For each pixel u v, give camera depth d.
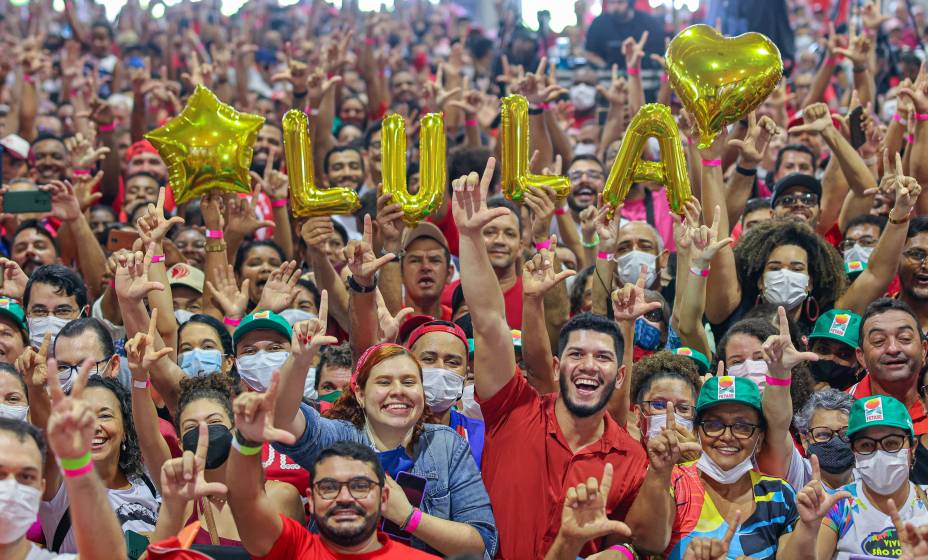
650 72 12.40
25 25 17.80
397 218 5.92
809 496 4.61
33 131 10.95
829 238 7.98
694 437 5.14
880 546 5.02
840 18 13.23
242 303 6.59
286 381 4.41
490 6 19.28
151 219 5.92
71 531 4.88
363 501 4.29
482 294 5.01
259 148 9.77
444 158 5.77
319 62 12.50
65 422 3.78
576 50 14.55
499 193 8.47
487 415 5.14
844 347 6.46
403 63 14.19
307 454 4.61
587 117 12.22
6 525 4.02
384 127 5.82
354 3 18.05
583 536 4.49
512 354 5.11
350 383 4.92
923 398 5.98
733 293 6.68
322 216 5.96
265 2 18.41
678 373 5.50
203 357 6.06
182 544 4.02
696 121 6.03
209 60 14.84
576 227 8.53
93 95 9.34
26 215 8.68
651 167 6.16
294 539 4.29
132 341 4.92
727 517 5.00
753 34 6.00
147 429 4.94
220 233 6.68
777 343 5.02
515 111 5.84
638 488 5.00
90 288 7.30
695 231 5.96
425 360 5.30
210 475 4.77
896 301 6.07
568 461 5.02
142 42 16.14
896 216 6.52
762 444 5.21
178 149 5.91
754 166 6.93
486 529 4.74
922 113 7.43
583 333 5.04
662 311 6.63
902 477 5.02
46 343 5.29
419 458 4.82
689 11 14.04
